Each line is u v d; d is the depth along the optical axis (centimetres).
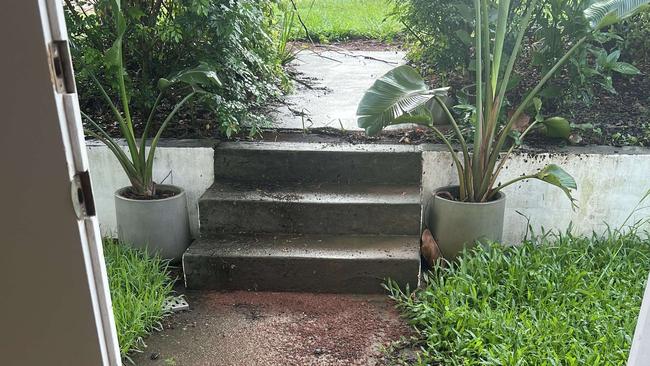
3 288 72
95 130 329
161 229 281
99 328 76
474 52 345
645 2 263
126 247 276
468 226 271
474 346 211
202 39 321
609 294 237
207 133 330
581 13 304
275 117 359
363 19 683
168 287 262
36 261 71
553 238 300
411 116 251
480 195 278
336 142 318
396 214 284
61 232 70
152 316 242
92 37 314
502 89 267
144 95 327
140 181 286
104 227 318
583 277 251
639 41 371
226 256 268
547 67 328
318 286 272
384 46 606
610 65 312
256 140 319
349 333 241
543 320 222
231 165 307
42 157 67
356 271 267
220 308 260
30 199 68
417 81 258
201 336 240
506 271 251
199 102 325
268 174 309
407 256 266
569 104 333
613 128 321
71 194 69
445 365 211
